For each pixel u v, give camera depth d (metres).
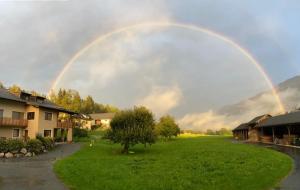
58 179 19.25
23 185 17.36
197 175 20.22
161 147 51.00
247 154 33.91
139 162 28.08
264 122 68.88
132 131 42.19
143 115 45.34
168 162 27.91
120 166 25.02
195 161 28.12
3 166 25.78
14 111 51.47
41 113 54.50
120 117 44.72
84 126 110.44
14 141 35.72
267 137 63.03
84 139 67.62
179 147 49.88
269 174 20.12
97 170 22.47
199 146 50.47
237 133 92.12
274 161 27.00
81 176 19.86
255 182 17.58
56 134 60.62
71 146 49.34
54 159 32.19
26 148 36.34
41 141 41.22
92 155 37.81
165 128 75.88
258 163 25.73
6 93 52.28
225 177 19.28
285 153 34.69
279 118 62.31
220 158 30.36
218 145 52.25
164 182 17.83
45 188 16.59
